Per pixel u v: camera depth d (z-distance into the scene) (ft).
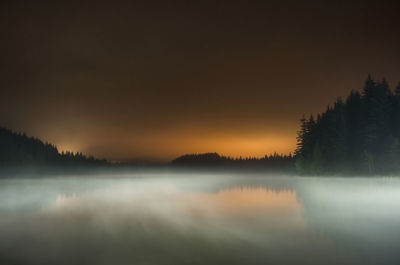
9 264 59.82
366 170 219.00
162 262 59.57
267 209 121.80
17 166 547.49
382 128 230.68
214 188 247.29
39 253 66.39
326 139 258.16
